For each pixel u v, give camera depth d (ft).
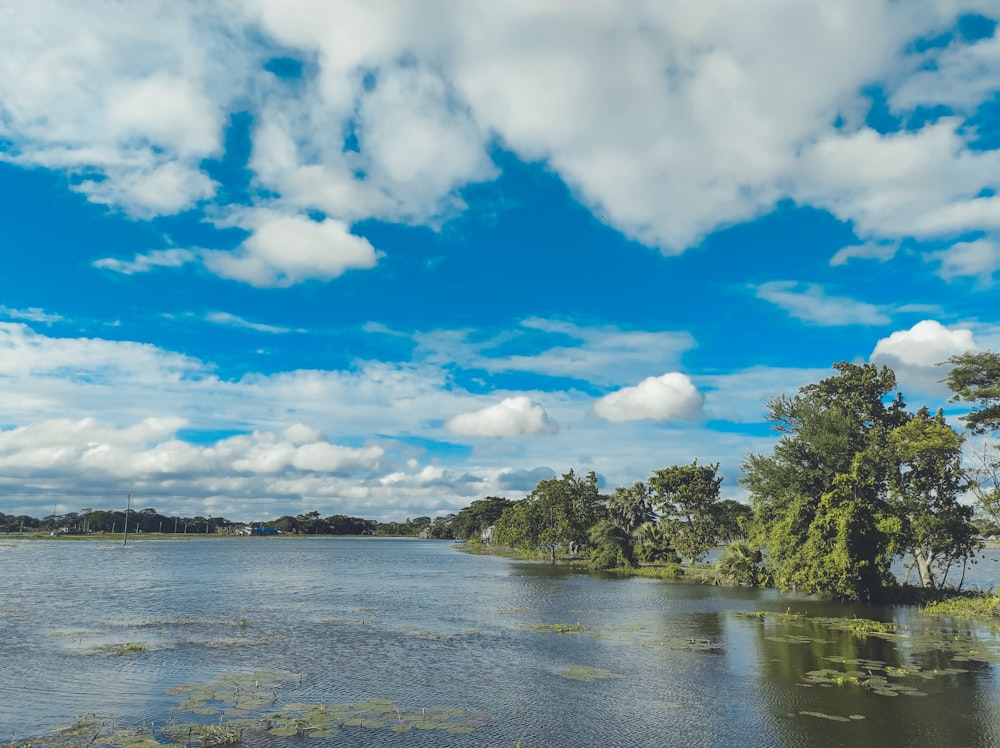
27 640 107.34
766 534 195.52
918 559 181.06
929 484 179.52
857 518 164.96
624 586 211.00
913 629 121.70
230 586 205.87
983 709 70.74
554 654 98.43
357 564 335.47
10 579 224.12
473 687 78.79
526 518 386.32
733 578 208.33
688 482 272.31
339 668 88.38
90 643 104.94
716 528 272.72
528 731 62.75
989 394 153.99
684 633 117.19
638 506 362.94
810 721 66.54
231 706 69.67
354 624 127.44
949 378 160.66
